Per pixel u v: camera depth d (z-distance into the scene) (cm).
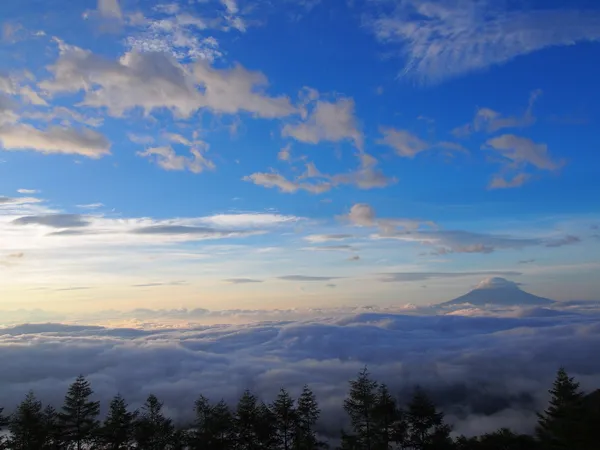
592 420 4625
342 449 5006
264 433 4884
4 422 4528
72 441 4550
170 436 4941
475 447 5056
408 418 4962
